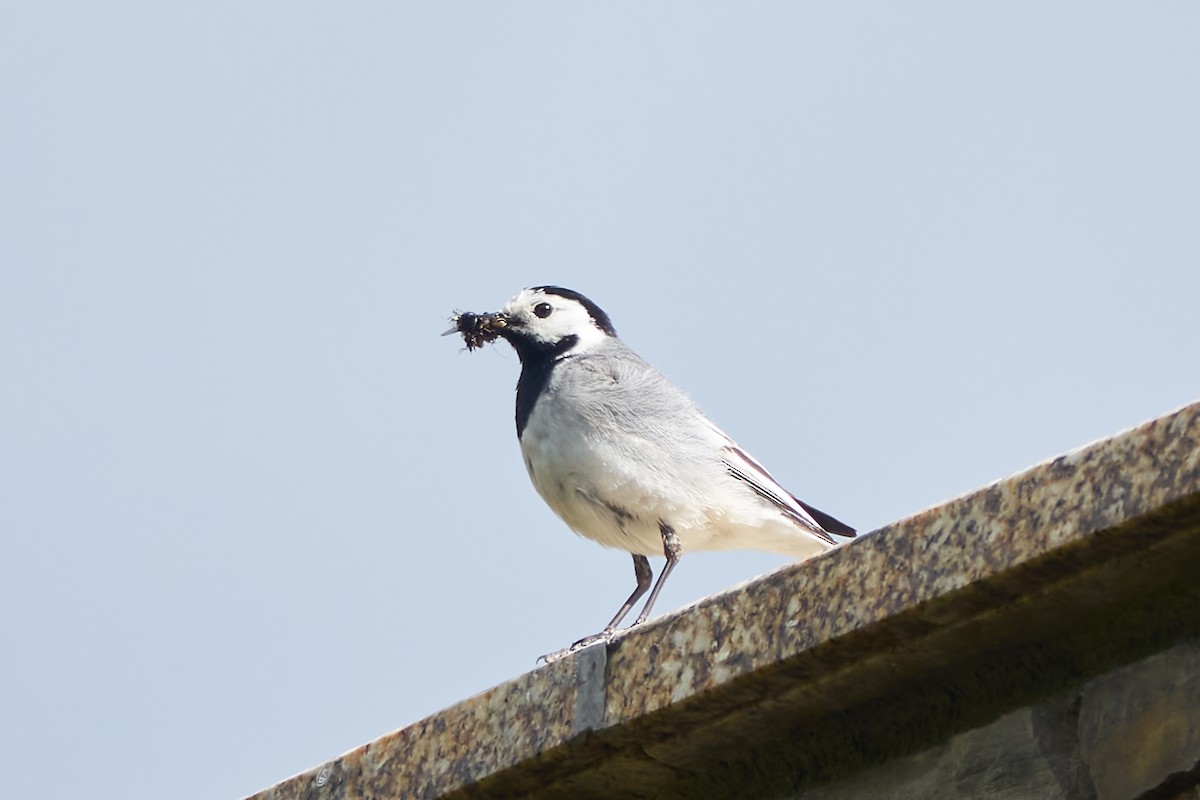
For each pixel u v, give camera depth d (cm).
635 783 745
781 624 666
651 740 712
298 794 796
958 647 649
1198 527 573
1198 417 569
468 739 749
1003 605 624
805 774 709
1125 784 610
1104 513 585
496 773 733
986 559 613
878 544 648
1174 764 598
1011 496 616
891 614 632
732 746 717
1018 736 646
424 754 760
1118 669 627
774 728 704
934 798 661
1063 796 626
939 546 629
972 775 654
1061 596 618
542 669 738
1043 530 601
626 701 703
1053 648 649
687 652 692
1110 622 633
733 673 671
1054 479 605
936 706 678
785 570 673
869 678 668
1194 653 605
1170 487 568
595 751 720
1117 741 618
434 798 748
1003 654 656
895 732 687
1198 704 598
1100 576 605
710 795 738
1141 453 581
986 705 663
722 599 690
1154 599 621
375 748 779
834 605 652
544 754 722
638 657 707
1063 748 633
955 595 620
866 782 687
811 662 659
